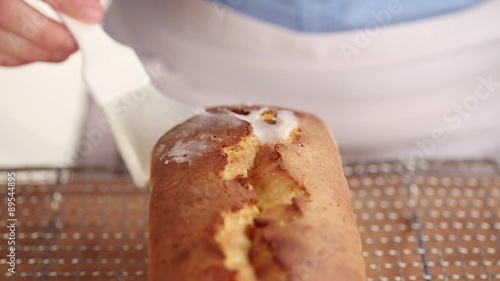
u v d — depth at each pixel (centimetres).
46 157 73
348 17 63
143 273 51
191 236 42
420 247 53
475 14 64
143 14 68
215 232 42
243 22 64
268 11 63
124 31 70
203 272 41
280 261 41
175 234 43
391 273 51
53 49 55
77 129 75
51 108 75
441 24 64
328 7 63
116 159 70
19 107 74
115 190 58
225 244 42
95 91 49
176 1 65
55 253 53
